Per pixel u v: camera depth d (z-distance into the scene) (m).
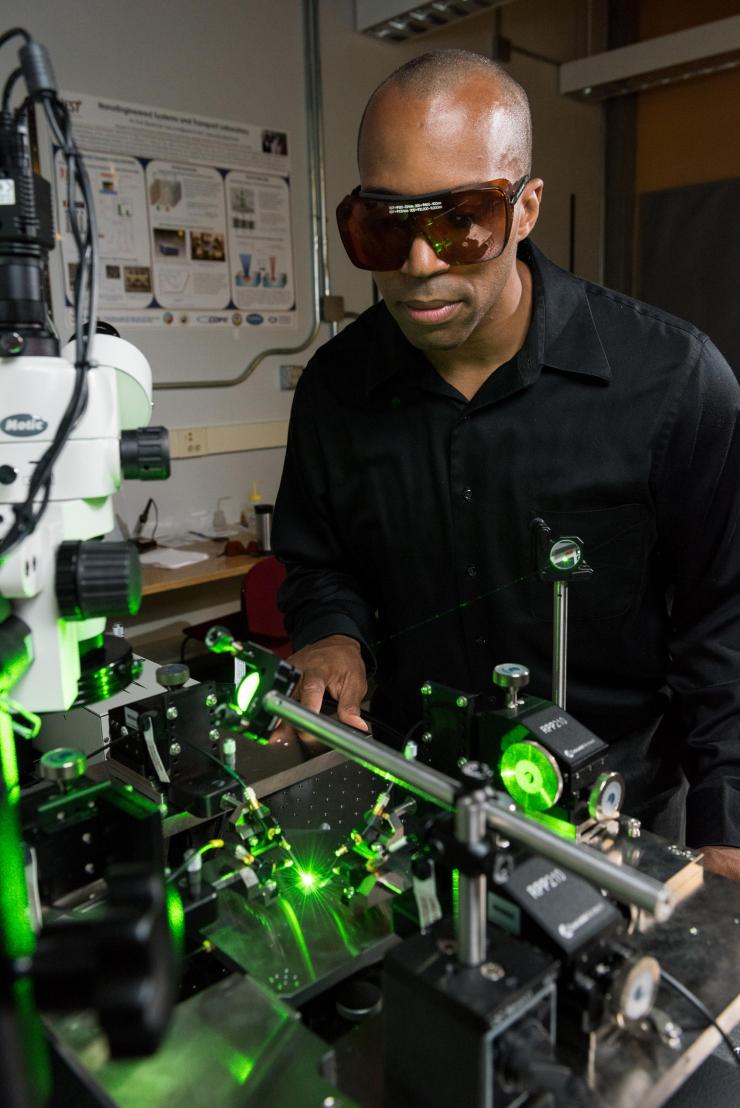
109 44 2.95
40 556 0.60
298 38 3.48
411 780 0.57
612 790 0.81
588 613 1.18
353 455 1.27
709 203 4.45
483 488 1.19
